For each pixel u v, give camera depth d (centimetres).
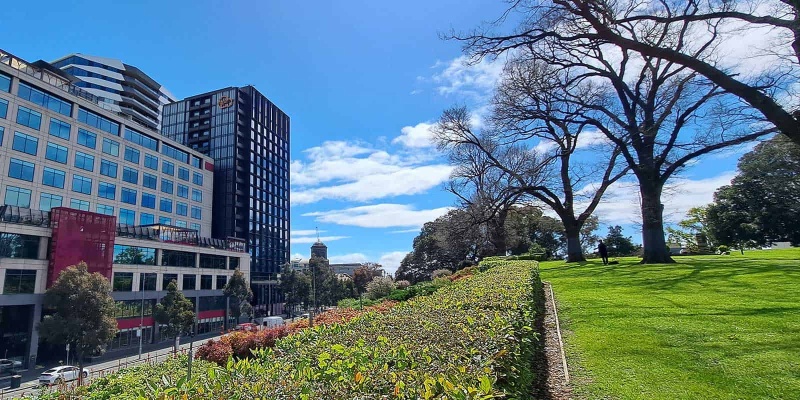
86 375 2836
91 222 4031
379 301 1884
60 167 4441
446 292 883
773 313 813
